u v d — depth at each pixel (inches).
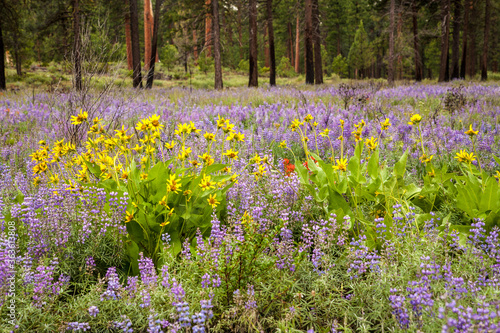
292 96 557.6
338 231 123.0
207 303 80.0
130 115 336.5
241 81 1552.7
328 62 2778.1
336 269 103.2
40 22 1135.0
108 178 128.4
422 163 195.2
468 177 134.8
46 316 88.5
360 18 2645.2
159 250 119.3
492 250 98.3
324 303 92.0
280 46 2783.0
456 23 1312.7
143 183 125.9
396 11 1071.0
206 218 125.2
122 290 92.4
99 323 88.7
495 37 2155.5
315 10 1226.0
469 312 64.4
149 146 136.1
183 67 1819.6
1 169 178.9
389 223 124.5
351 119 306.0
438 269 86.6
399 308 79.4
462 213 132.5
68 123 219.9
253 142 246.1
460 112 341.1
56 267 103.1
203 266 100.0
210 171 127.0
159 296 90.8
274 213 133.6
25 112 414.9
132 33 990.4
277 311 97.3
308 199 138.9
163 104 491.5
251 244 98.7
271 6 1115.9
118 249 113.9
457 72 1331.2
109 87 235.8
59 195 120.3
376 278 95.1
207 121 305.9
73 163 147.9
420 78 1368.1
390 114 307.6
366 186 142.9
